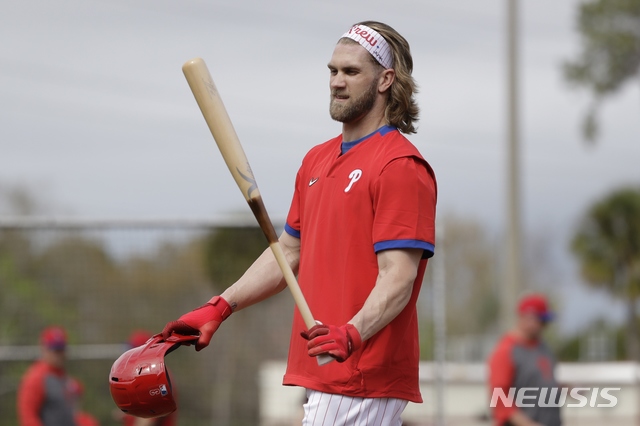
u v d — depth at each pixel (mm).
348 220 9594
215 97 9727
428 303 22891
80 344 23578
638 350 67500
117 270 23703
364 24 10055
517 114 43906
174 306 23656
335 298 9617
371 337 9539
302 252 10109
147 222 23234
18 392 23094
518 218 43688
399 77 9945
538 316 18516
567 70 61188
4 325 23484
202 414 23609
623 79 60812
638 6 59656
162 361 9422
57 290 23750
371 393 9555
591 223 69188
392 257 9250
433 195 9641
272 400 23625
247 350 23859
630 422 25422
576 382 26406
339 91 9859
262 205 9539
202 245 23516
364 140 9883
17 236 23562
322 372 9664
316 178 10109
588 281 69125
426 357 34562
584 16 60312
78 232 23203
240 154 9641
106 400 23453
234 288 10195
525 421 18297
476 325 113688
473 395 35125
